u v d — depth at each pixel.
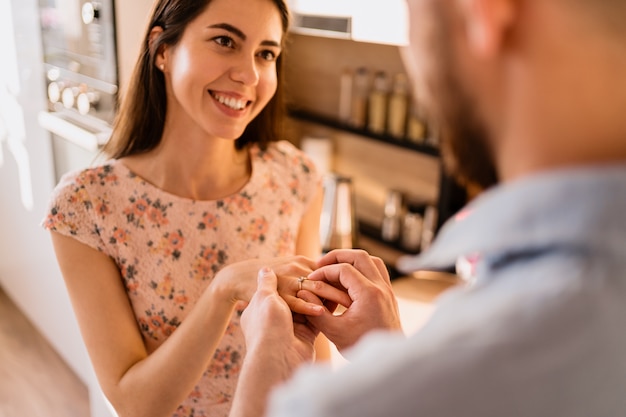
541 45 0.34
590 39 0.33
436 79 0.39
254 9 1.04
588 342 0.33
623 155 0.34
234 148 1.26
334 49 2.60
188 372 1.03
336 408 0.34
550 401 0.33
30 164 2.55
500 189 0.37
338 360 1.49
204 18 1.03
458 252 0.37
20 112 2.54
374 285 0.92
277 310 0.70
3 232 3.06
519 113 0.36
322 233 2.29
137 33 1.90
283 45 1.19
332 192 2.26
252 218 1.23
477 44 0.36
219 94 1.06
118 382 1.07
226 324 1.02
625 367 0.33
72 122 2.10
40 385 2.60
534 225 0.34
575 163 0.35
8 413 2.44
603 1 0.32
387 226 2.44
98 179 1.14
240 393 0.66
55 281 2.60
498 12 0.34
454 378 0.34
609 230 0.33
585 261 0.33
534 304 0.34
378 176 2.57
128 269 1.15
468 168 0.41
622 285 0.33
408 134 2.27
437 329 0.36
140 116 1.16
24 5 2.34
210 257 1.19
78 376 2.65
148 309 1.16
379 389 0.34
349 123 2.51
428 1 0.38
